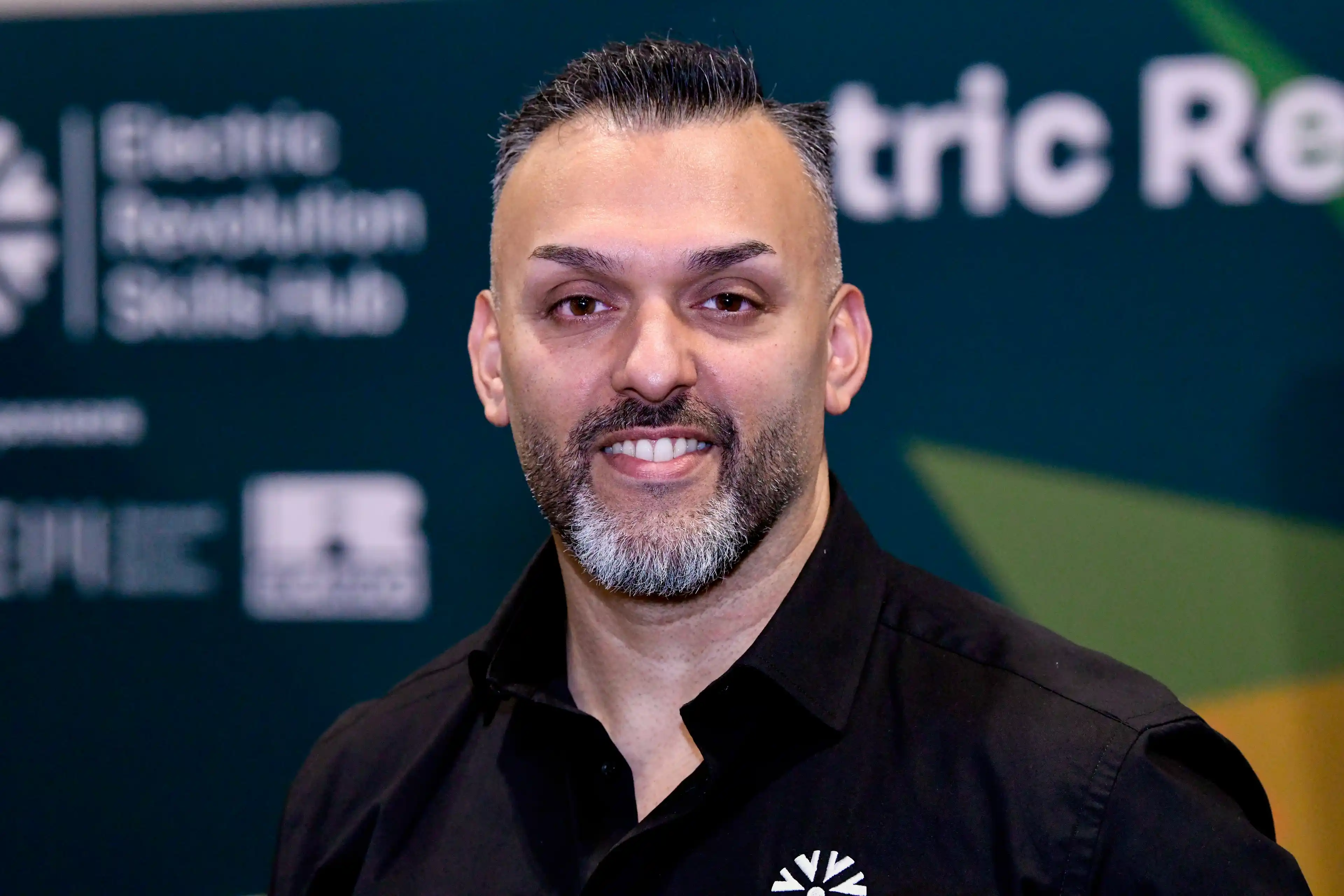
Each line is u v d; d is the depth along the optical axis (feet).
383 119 11.96
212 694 12.25
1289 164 10.57
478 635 6.76
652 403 5.10
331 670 12.11
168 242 12.24
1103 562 10.90
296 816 6.31
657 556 5.15
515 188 5.56
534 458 5.44
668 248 5.09
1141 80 10.81
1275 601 10.60
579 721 5.47
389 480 12.03
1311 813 10.52
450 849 5.74
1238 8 10.64
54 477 12.41
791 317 5.30
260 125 12.10
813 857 4.99
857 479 11.29
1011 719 5.01
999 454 11.07
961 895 4.77
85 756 12.37
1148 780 4.70
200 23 12.14
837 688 5.27
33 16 12.31
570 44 11.67
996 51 11.04
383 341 12.01
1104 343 10.90
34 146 12.37
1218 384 10.70
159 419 12.29
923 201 11.16
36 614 12.44
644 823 5.08
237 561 12.21
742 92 5.44
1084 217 10.92
